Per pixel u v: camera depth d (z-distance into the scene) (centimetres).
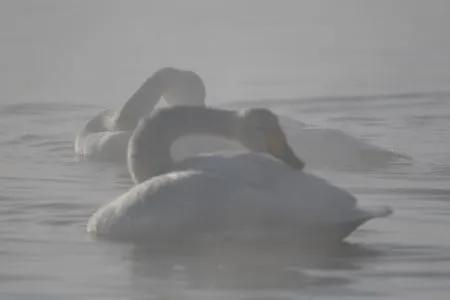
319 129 4038
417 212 3092
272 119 2855
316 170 3878
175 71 4381
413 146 4447
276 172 2623
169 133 2881
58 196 3347
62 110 5612
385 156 4031
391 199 3303
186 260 2469
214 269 2389
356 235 2748
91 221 2795
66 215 3033
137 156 2877
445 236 2753
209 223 2589
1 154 4309
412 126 5012
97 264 2450
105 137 4231
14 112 5531
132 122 4331
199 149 3834
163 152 2866
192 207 2605
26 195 3366
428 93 6016
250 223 2562
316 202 2544
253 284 2267
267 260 2456
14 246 2634
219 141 3862
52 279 2323
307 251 2550
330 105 5631
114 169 3975
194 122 2888
